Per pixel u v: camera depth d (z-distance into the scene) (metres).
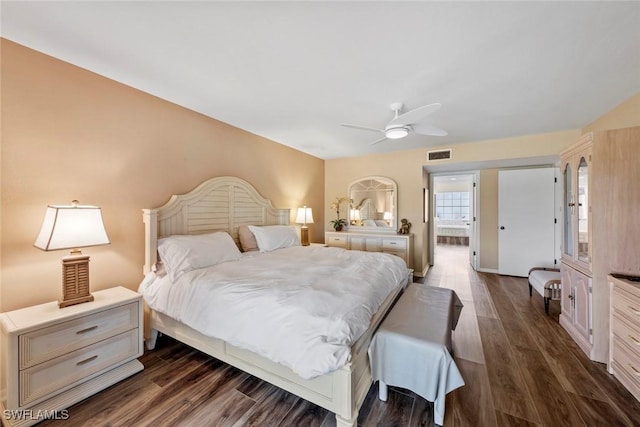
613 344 1.95
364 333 1.58
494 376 1.95
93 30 1.59
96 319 1.78
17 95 1.75
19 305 1.76
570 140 3.54
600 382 1.87
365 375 1.62
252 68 2.01
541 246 4.62
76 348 1.68
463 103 2.62
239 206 3.39
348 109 2.79
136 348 1.99
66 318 1.64
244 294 1.77
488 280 4.55
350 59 1.88
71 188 2.00
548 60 1.87
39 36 1.66
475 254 5.28
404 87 2.29
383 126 3.34
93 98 2.10
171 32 1.60
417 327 1.74
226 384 1.87
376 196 5.04
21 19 1.49
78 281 1.83
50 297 1.89
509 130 3.53
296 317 1.52
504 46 1.71
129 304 1.95
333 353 1.32
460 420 1.55
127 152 2.32
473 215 5.39
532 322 2.87
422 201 4.66
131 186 2.35
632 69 1.98
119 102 2.26
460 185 8.94
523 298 3.65
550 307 3.30
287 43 1.70
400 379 1.61
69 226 1.72
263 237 3.29
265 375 1.69
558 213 4.50
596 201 2.13
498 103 2.63
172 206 2.62
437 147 4.45
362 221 5.18
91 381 1.76
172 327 2.19
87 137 2.08
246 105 2.71
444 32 1.58
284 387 1.62
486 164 4.50
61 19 1.49
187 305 1.98
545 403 1.67
